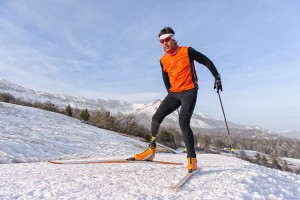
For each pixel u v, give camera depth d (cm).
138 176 333
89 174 340
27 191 259
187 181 319
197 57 375
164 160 562
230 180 342
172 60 377
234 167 448
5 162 762
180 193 272
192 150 367
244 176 371
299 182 450
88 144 1340
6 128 1298
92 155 1055
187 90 374
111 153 1168
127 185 291
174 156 743
